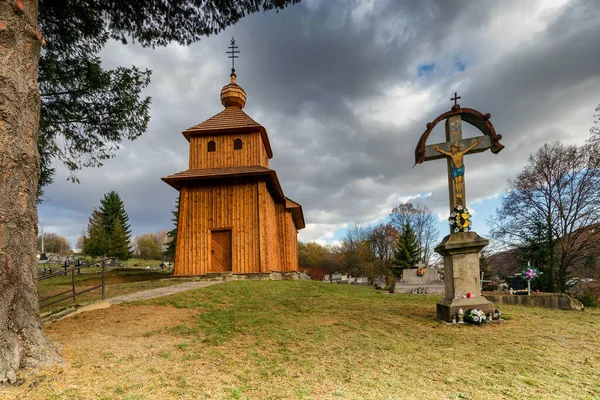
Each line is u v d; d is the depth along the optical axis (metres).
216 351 5.65
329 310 9.50
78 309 8.13
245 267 18.03
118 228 52.44
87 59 10.36
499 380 4.81
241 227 18.47
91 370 4.33
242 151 20.09
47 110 10.48
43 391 3.64
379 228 65.19
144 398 3.66
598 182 22.56
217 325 7.41
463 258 8.60
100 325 7.02
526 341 6.80
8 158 4.23
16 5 4.54
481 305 8.33
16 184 4.30
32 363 4.09
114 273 32.88
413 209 62.97
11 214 4.19
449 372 5.08
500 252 26.94
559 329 7.75
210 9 9.17
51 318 7.36
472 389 4.47
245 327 7.32
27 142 4.52
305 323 7.90
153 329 6.88
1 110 4.25
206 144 20.36
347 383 4.50
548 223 23.94
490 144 9.03
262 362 5.21
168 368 4.68
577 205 23.41
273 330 7.11
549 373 5.13
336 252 83.44
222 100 22.69
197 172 19.17
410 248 49.97
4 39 4.42
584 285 22.67
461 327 7.84
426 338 6.97
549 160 24.55
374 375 4.84
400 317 8.80
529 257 24.16
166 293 11.30
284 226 24.28
